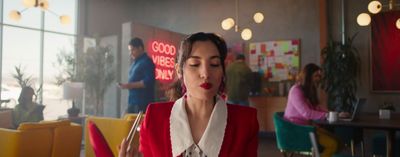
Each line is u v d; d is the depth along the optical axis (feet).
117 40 25.39
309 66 12.30
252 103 23.53
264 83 24.11
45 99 26.43
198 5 26.99
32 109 15.17
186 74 3.71
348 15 21.97
